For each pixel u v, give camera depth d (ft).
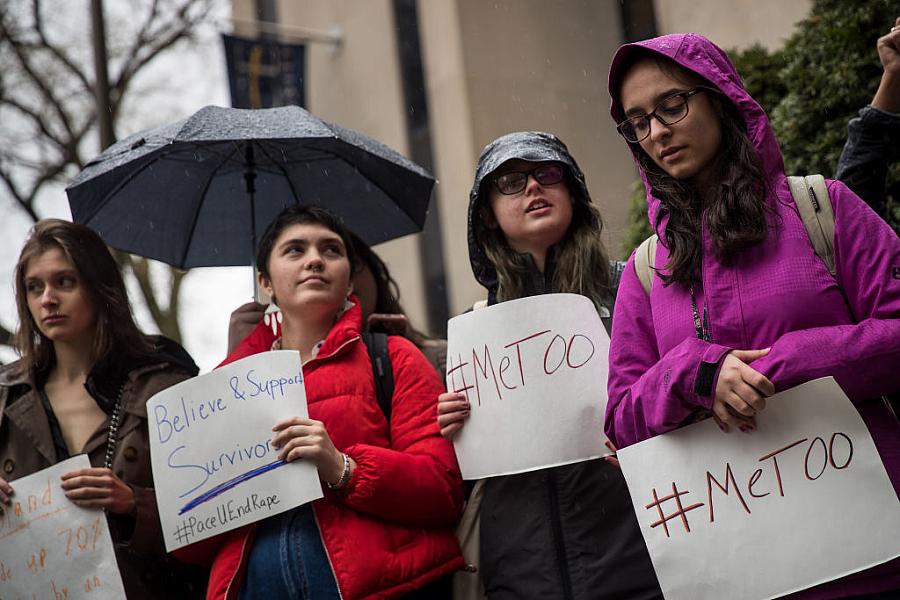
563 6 36.19
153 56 45.19
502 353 10.13
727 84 8.30
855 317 7.85
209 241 14.44
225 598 9.91
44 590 10.50
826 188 8.10
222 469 10.02
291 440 9.78
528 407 9.92
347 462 9.91
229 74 37.47
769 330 7.77
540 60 35.91
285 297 11.18
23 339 11.89
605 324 10.66
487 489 10.38
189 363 12.56
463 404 10.18
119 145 13.41
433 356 12.42
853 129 9.77
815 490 7.63
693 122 8.35
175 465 10.25
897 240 7.81
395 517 10.05
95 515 10.55
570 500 9.84
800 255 7.86
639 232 17.31
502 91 35.37
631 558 9.58
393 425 10.62
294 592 9.82
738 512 7.88
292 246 11.28
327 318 11.28
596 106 35.99
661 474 8.20
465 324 10.36
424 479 10.08
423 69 37.45
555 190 10.96
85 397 11.78
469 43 35.37
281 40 39.93
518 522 9.96
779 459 7.79
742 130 8.37
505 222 11.02
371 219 14.16
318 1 43.37
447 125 35.91
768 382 7.38
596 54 36.17
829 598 7.59
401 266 38.52
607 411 8.70
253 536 10.17
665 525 8.11
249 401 10.10
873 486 7.48
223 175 14.29
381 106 39.65
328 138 12.19
